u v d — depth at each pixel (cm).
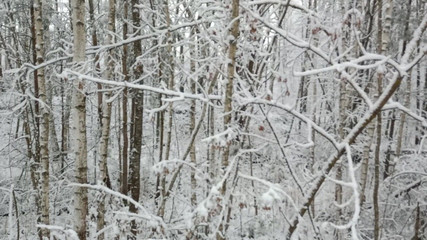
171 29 589
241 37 545
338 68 342
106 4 970
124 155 917
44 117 712
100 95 1015
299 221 387
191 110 803
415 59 328
